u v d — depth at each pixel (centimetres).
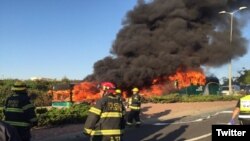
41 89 3388
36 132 1395
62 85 2870
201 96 3462
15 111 828
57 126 1562
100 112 659
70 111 1661
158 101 2989
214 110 2586
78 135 1383
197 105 2872
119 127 672
